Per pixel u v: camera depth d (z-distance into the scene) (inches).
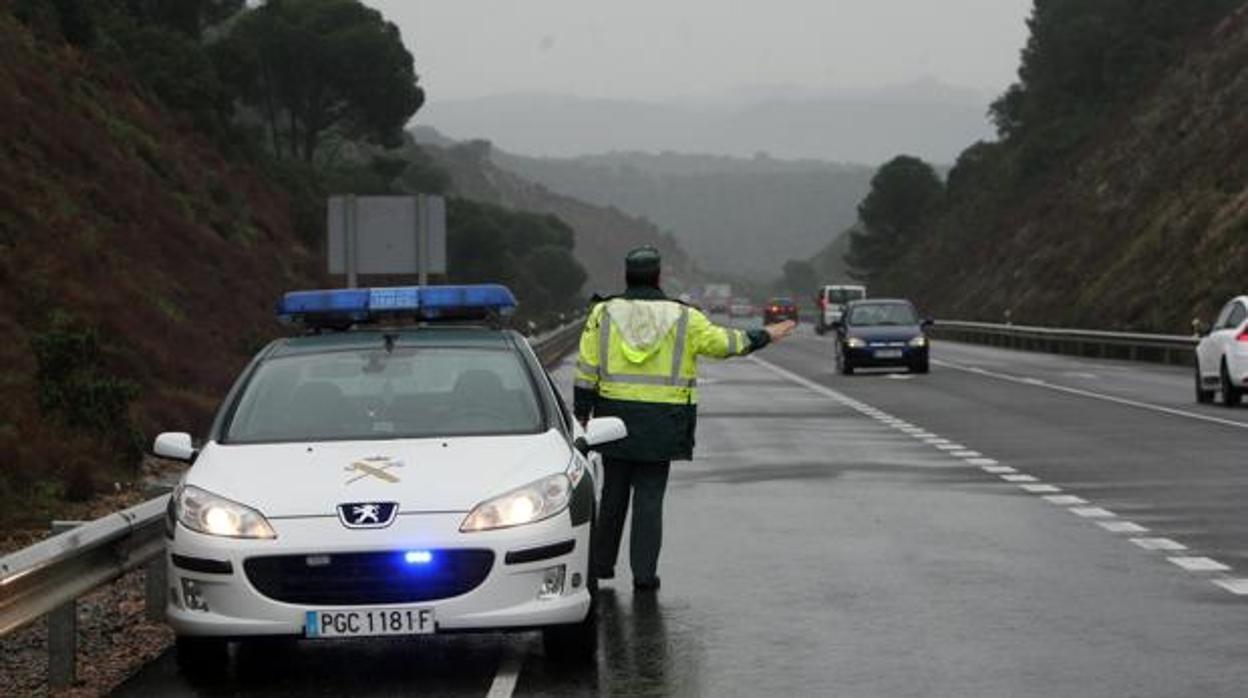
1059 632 796.6
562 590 704.4
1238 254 4613.7
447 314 870.4
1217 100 5738.2
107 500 1496.1
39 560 647.1
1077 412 2333.9
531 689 693.3
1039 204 7101.4
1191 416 2212.1
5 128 2773.1
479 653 771.4
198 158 3951.8
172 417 1908.2
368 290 856.9
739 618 843.4
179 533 700.0
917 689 681.0
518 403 791.7
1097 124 7332.7
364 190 6294.3
